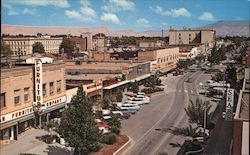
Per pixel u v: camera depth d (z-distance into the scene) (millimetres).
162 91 87125
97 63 91500
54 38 199250
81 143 34656
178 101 75688
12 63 47406
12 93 42375
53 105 50594
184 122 55875
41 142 42406
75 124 34688
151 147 42781
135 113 63312
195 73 128375
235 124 18672
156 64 109938
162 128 52188
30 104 45938
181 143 44219
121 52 120938
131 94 81375
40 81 46250
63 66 53531
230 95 34844
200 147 40156
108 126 47094
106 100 63812
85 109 35125
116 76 79750
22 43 176000
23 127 45656
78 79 72188
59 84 52500
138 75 93688
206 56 170125
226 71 91500
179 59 144500
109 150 39688
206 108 46500
